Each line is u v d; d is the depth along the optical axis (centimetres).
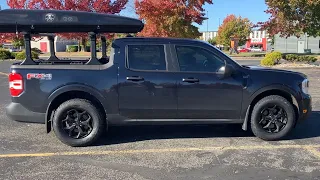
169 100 564
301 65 2166
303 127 688
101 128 566
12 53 3189
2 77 1642
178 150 545
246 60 3094
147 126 694
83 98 574
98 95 555
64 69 556
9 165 479
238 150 544
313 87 1266
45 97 550
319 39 5306
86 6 2734
